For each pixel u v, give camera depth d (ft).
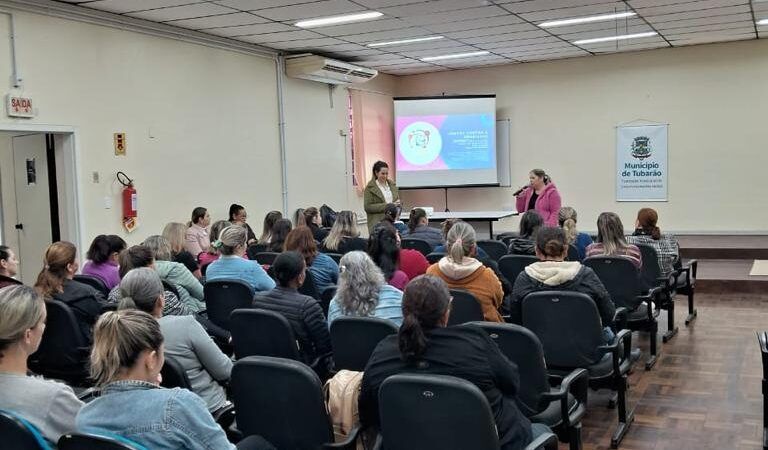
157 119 23.49
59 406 5.99
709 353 16.92
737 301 23.27
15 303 5.93
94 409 5.45
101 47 21.25
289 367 7.07
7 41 18.31
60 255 11.50
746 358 16.39
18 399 5.86
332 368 10.69
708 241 31.99
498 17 24.90
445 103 37.83
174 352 8.73
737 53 33.24
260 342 10.10
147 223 23.07
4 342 5.86
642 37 30.73
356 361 9.52
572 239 18.45
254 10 21.83
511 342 8.69
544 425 8.26
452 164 38.06
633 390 14.25
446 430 6.23
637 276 14.35
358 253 10.46
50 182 20.99
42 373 11.78
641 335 18.97
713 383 14.55
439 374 6.65
